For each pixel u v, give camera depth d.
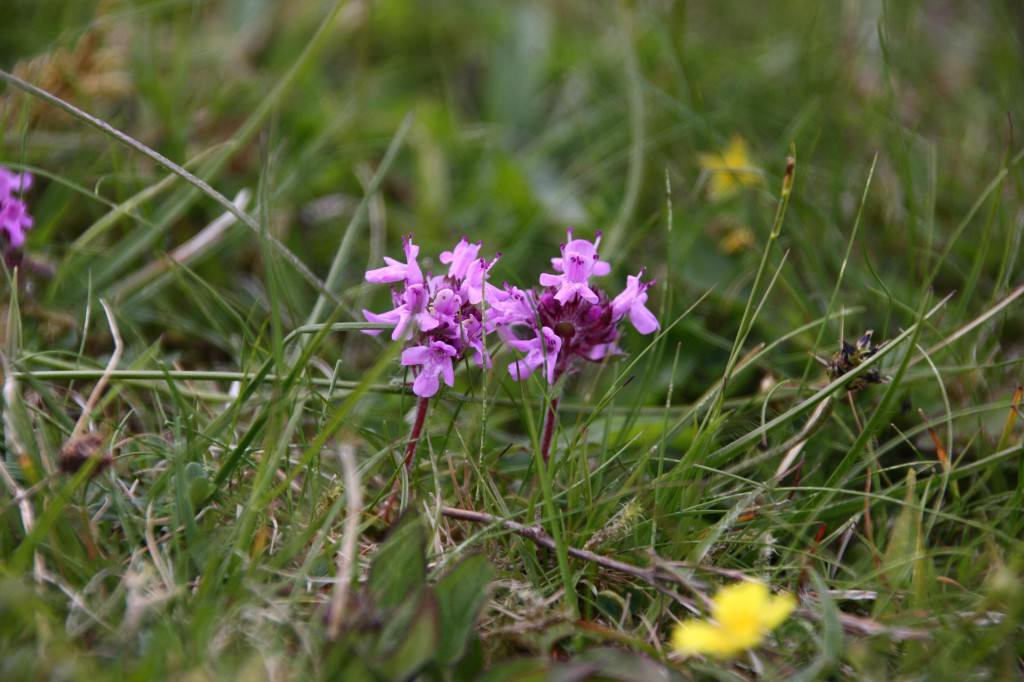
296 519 0.34
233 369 0.39
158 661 0.31
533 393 0.38
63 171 0.41
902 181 0.42
